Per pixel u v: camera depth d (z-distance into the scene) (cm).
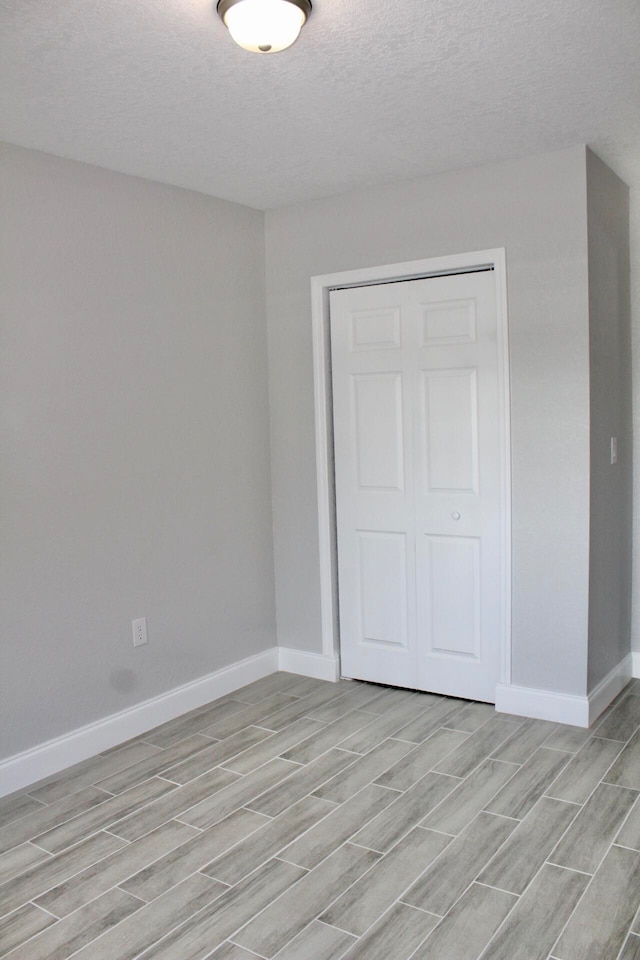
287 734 328
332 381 382
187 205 351
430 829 251
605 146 307
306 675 402
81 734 309
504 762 295
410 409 358
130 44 210
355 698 367
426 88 246
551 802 265
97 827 259
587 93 254
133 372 327
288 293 388
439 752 305
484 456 340
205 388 362
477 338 338
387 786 280
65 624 303
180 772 297
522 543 331
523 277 322
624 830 247
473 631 352
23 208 284
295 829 254
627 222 365
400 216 350
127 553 327
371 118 270
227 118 265
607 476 341
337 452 383
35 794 283
